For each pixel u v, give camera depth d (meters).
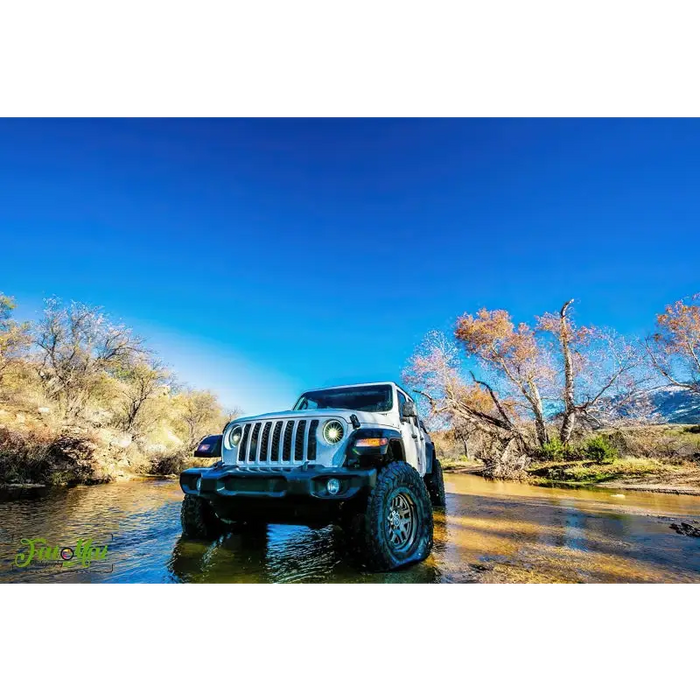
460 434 25.55
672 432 18.48
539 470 15.90
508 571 2.83
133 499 6.54
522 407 24.19
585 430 21.11
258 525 4.24
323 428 3.25
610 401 20.72
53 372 17.06
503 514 5.57
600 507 6.45
